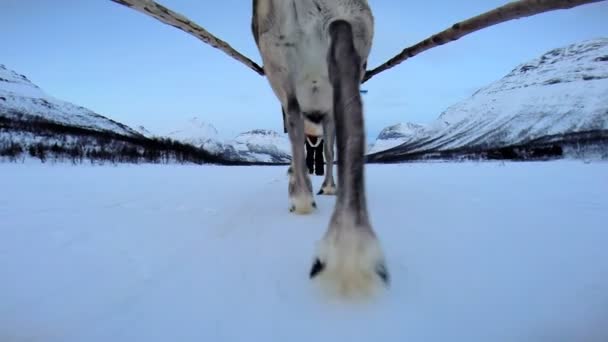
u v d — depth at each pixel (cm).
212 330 51
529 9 52
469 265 72
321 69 104
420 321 52
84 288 65
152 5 69
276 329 50
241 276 68
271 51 103
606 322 51
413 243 86
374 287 57
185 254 81
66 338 49
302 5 93
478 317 53
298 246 85
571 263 73
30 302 60
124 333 50
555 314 53
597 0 45
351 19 88
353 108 64
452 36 74
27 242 93
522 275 67
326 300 57
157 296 61
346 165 62
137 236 98
